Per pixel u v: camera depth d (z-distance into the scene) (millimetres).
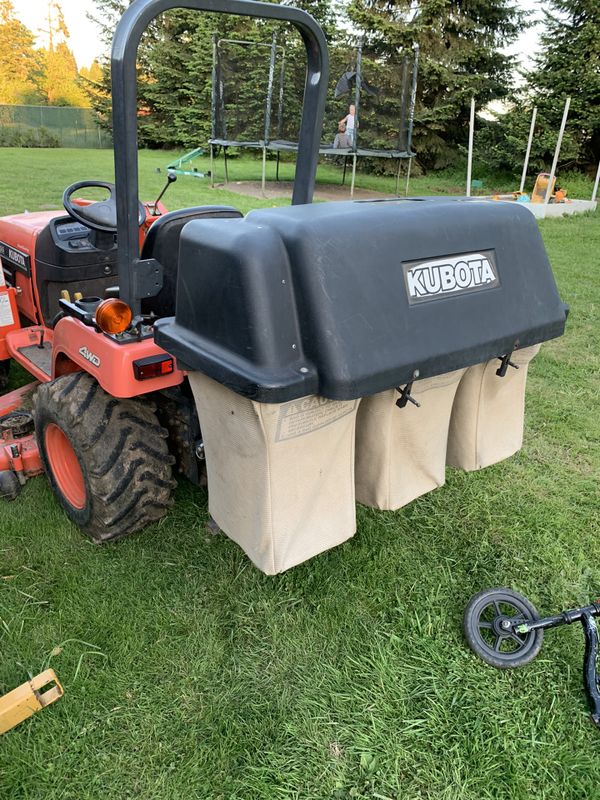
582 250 8336
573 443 3438
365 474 1978
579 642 2139
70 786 1667
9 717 1758
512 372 2137
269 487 1642
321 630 2162
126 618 2170
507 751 1778
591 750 1804
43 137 25031
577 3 15117
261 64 13156
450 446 2238
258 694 1925
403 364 1566
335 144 12656
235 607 2246
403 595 2326
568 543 2637
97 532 2420
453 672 2006
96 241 3080
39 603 2221
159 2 1610
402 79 12953
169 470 2387
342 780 1684
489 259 1814
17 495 2787
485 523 2742
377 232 1578
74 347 2336
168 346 1735
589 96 14852
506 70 17312
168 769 1710
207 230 1603
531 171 16172
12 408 3104
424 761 1753
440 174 17562
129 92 1669
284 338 1478
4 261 3619
